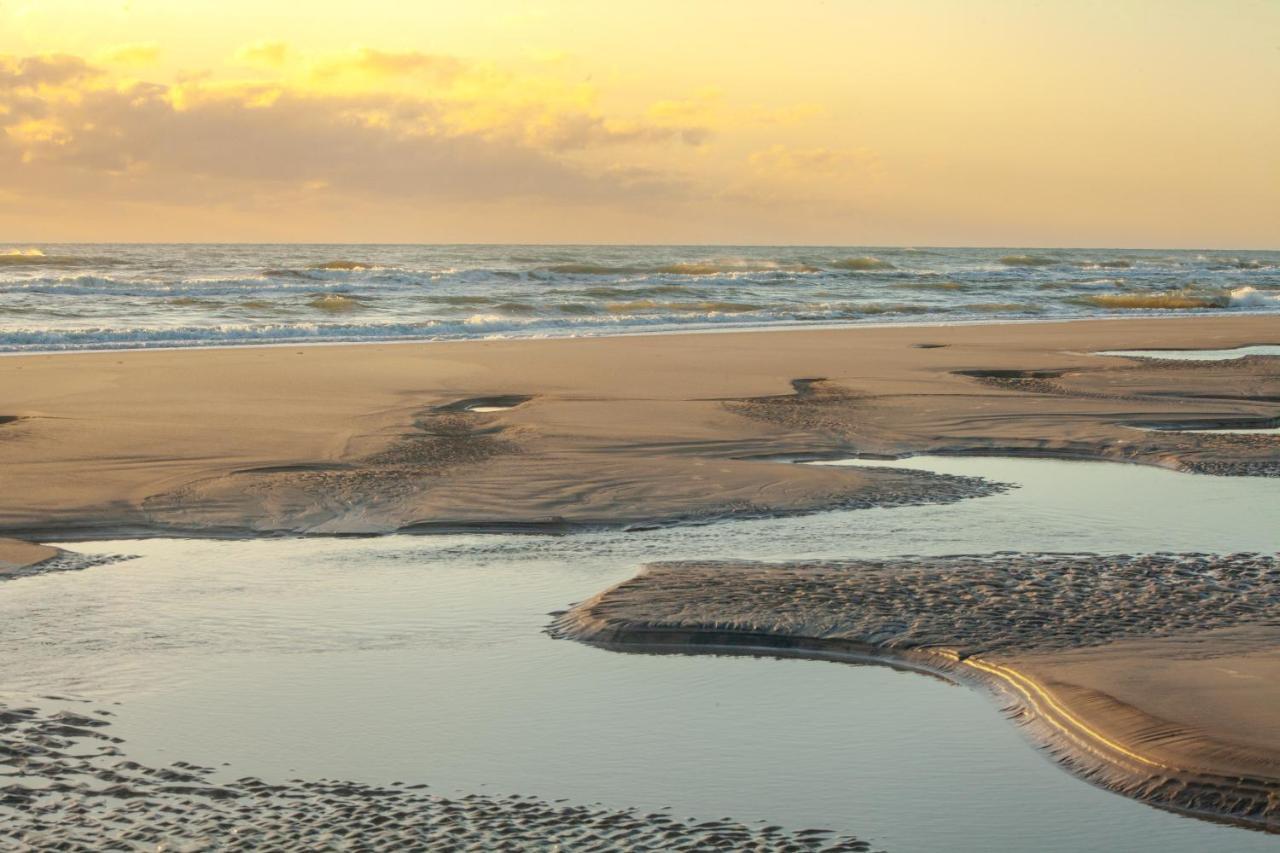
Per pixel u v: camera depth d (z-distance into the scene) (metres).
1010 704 5.54
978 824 4.41
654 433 13.00
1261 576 7.62
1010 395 16.06
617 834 4.26
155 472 10.70
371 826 4.28
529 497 9.95
